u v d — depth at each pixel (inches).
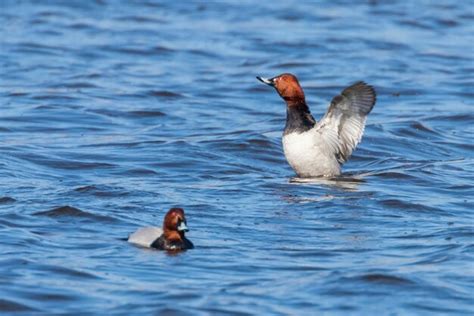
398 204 567.2
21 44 1159.6
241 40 1220.5
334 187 603.8
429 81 1034.1
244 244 489.4
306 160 611.2
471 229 517.3
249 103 935.0
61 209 530.3
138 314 397.4
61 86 969.5
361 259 466.9
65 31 1242.0
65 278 434.3
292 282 434.0
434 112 884.6
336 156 616.7
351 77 1047.0
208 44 1195.9
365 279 435.5
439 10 1428.4
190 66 1090.1
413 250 481.7
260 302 410.9
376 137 765.9
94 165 676.1
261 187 607.2
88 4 1411.2
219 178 645.3
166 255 466.3
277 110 906.1
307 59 1128.8
